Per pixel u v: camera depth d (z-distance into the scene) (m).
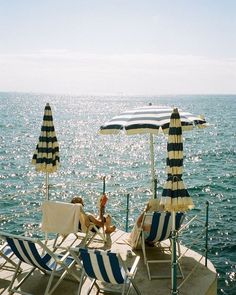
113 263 5.22
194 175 42.56
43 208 6.69
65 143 69.62
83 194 33.66
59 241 8.05
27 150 59.62
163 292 6.07
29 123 103.06
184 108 177.00
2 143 66.25
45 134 7.00
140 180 39.78
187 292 6.10
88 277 6.11
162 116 6.74
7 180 39.25
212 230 23.25
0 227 23.69
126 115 7.06
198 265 7.00
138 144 70.62
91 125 103.12
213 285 6.46
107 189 35.75
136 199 31.84
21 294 5.89
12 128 90.06
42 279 6.41
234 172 43.91
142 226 6.86
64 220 6.62
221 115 137.25
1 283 6.28
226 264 18.58
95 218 7.59
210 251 20.06
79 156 55.53
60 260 5.61
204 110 165.12
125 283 5.46
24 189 35.53
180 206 4.99
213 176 41.84
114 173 43.56
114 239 8.15
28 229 23.41
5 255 6.23
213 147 64.62
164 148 65.75
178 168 5.00
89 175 42.56
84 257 5.34
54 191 34.53
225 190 35.41
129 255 7.22
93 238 7.63
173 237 5.30
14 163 48.72
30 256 5.68
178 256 7.25
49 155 7.00
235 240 21.56
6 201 30.38
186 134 86.19
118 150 62.47
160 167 47.38
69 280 6.36
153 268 6.83
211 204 30.33
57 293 5.99
